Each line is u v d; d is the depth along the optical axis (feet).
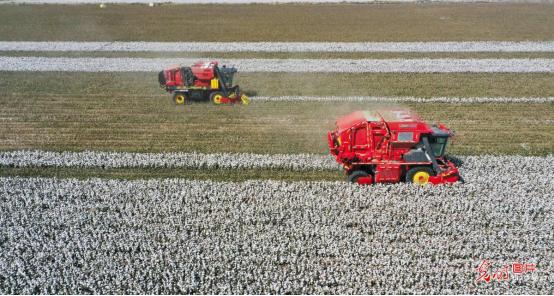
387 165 67.82
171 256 56.80
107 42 162.61
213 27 185.57
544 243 57.93
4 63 135.03
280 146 84.12
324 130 90.58
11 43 159.94
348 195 67.10
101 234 60.54
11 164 78.07
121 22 196.03
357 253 56.95
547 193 67.67
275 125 92.89
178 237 59.77
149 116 97.09
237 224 62.08
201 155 79.92
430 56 142.51
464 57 140.77
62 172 76.18
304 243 58.49
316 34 171.32
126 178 74.49
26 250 57.72
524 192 67.51
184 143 85.40
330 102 105.19
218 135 88.58
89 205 66.03
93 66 132.16
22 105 103.40
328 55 144.87
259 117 96.68
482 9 212.84
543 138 86.63
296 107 102.17
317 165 76.13
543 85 114.73
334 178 73.72
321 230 60.18
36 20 199.21
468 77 121.39
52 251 57.36
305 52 148.66
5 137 87.97
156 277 53.67
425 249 57.16
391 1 233.35
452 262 55.36
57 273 54.13
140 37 170.30
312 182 71.00
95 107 102.12
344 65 132.67
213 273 54.24
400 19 195.11
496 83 116.57
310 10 216.33
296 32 175.01
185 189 69.82
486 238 58.90
